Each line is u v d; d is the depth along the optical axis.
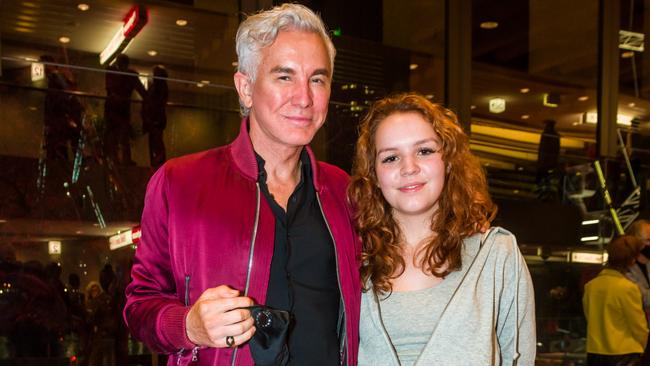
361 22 4.21
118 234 3.49
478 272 1.70
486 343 1.63
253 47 1.61
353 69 4.16
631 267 4.09
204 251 1.58
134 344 3.42
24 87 3.39
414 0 4.42
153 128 3.66
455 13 4.58
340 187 1.89
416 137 1.73
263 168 1.69
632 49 5.25
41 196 3.35
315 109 1.62
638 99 5.20
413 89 4.41
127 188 3.55
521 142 4.79
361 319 1.75
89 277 3.40
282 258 1.65
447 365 1.61
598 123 5.04
